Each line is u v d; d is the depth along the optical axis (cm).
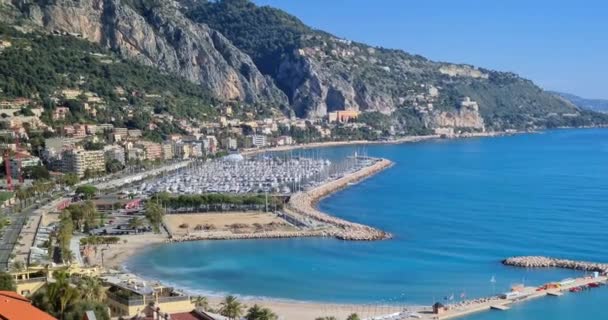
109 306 19362
